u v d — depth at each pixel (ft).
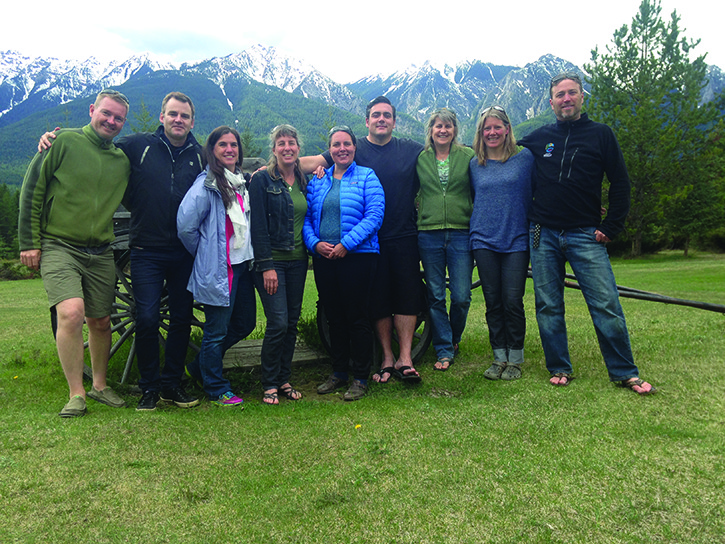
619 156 11.13
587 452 7.79
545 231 11.91
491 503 6.40
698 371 11.94
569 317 22.09
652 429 8.58
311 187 11.99
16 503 6.53
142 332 10.66
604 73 83.76
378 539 5.70
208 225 10.58
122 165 10.77
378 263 12.48
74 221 10.32
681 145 78.69
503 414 9.58
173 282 11.11
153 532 5.90
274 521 6.10
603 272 11.29
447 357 13.35
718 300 27.20
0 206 158.30
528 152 12.57
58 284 10.06
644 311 23.00
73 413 9.91
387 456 7.87
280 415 10.03
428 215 12.96
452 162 12.92
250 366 13.32
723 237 94.48
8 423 9.48
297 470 7.46
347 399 11.14
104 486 6.98
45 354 16.99
